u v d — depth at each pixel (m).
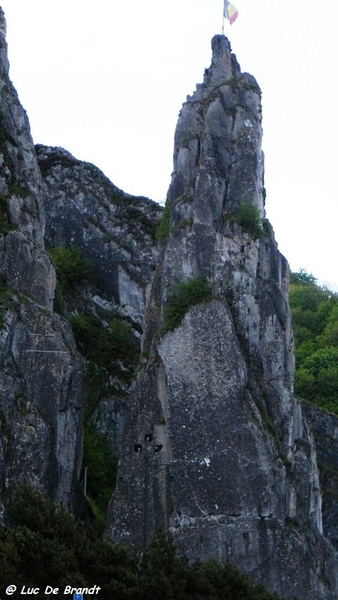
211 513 126.38
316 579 126.00
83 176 166.25
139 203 164.88
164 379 131.00
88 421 145.88
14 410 127.62
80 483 132.62
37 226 139.62
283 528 126.19
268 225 138.25
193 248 135.50
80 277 159.75
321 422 155.12
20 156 141.75
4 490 124.62
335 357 184.75
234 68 144.88
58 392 129.75
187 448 128.38
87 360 149.88
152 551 115.62
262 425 129.00
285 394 131.88
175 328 131.88
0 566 108.50
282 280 137.62
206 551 125.19
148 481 128.12
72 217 164.12
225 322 131.75
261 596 117.31
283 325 134.25
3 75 144.88
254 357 132.50
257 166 139.75
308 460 130.38
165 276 135.25
